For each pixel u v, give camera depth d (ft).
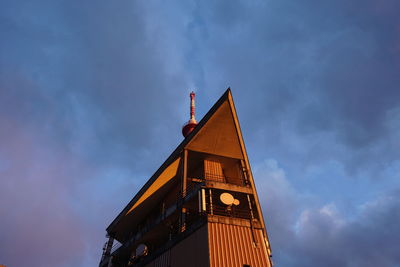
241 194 82.94
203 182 79.46
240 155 96.48
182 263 70.18
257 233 71.15
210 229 66.95
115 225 123.24
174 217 86.63
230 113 88.38
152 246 103.91
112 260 115.55
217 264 61.57
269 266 66.23
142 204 109.91
